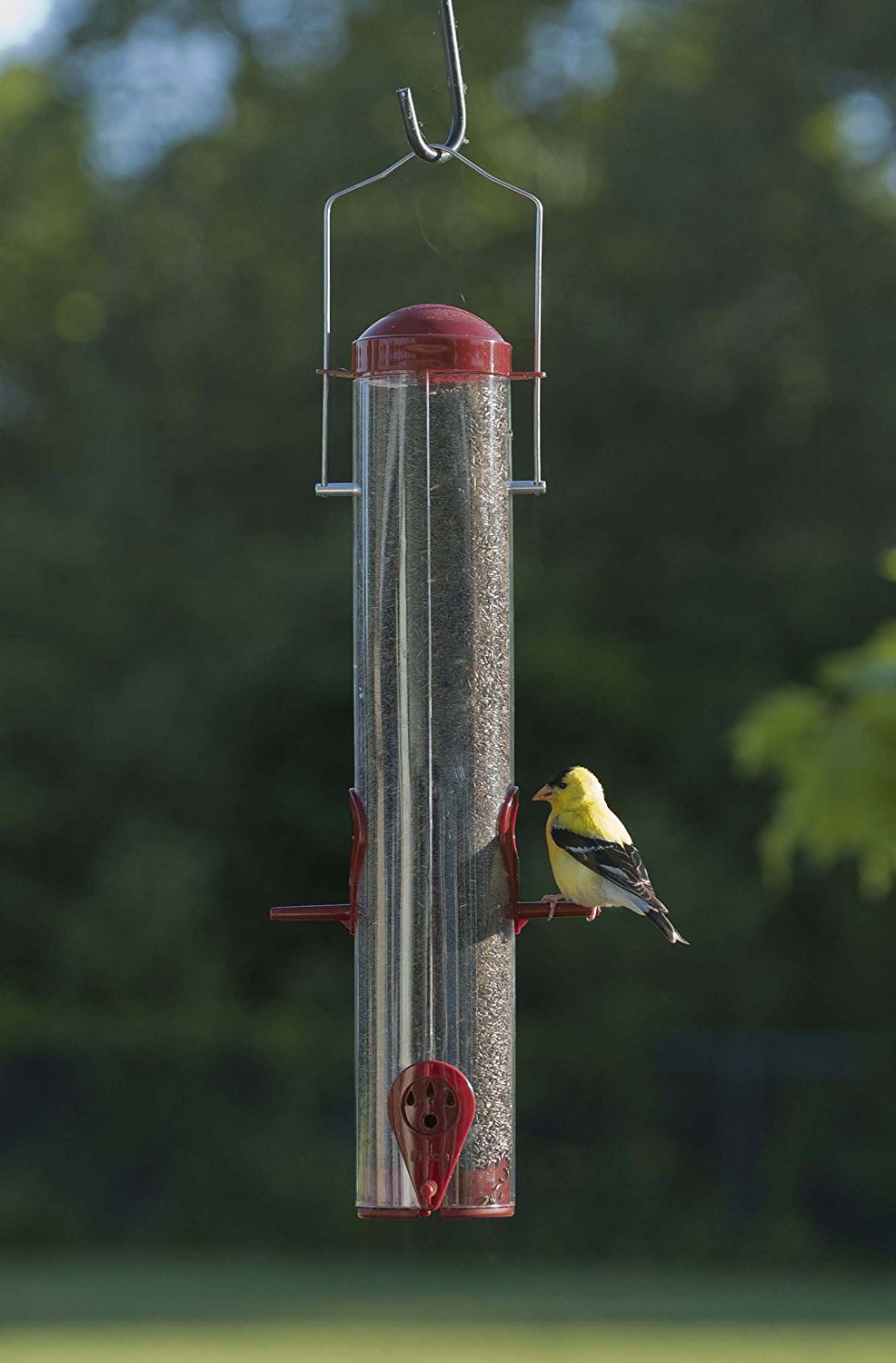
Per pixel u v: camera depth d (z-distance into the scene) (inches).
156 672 941.8
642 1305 645.9
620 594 955.3
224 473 1037.8
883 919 877.8
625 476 955.3
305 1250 820.0
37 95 1137.4
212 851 908.0
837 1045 826.8
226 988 895.7
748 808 902.4
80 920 892.6
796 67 912.9
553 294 962.7
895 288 920.3
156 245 1064.2
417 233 977.5
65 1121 834.8
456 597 233.6
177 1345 531.2
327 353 221.1
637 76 999.6
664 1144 825.5
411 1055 225.1
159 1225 825.5
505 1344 530.9
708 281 935.0
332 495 226.5
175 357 1050.7
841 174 925.8
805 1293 692.1
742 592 945.5
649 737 927.0
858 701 374.0
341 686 909.2
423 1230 808.3
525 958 867.4
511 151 1002.1
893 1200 810.2
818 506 957.8
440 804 230.1
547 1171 821.9
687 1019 868.0
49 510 1029.8
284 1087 839.1
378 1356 503.8
